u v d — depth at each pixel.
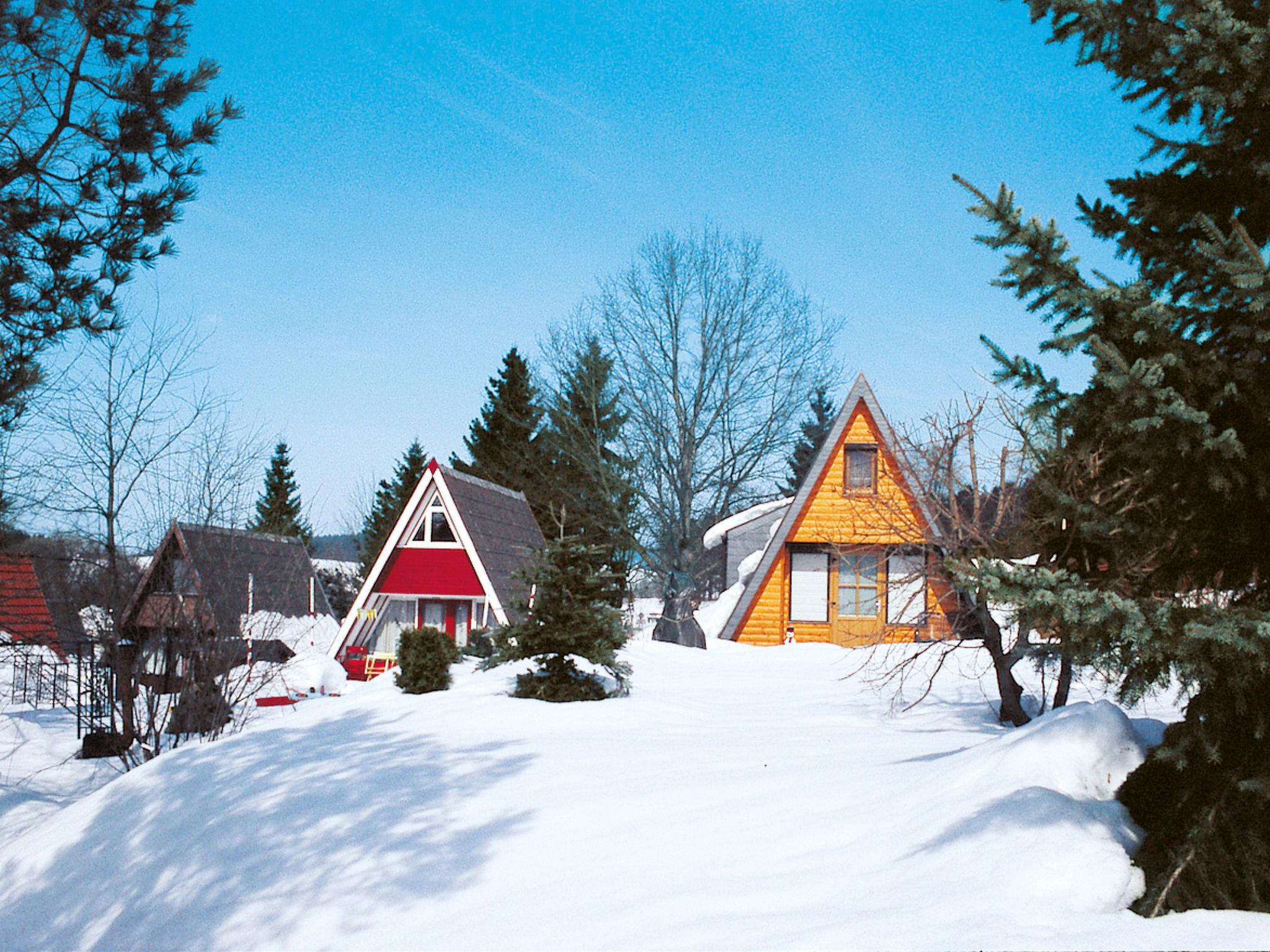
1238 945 4.45
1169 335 5.67
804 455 51.28
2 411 11.62
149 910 7.37
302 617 26.64
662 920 5.74
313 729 12.21
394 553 24.75
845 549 22.59
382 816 8.45
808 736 11.84
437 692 15.90
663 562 41.53
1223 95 5.81
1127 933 4.66
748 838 7.11
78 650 15.11
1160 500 5.84
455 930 6.18
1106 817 5.89
